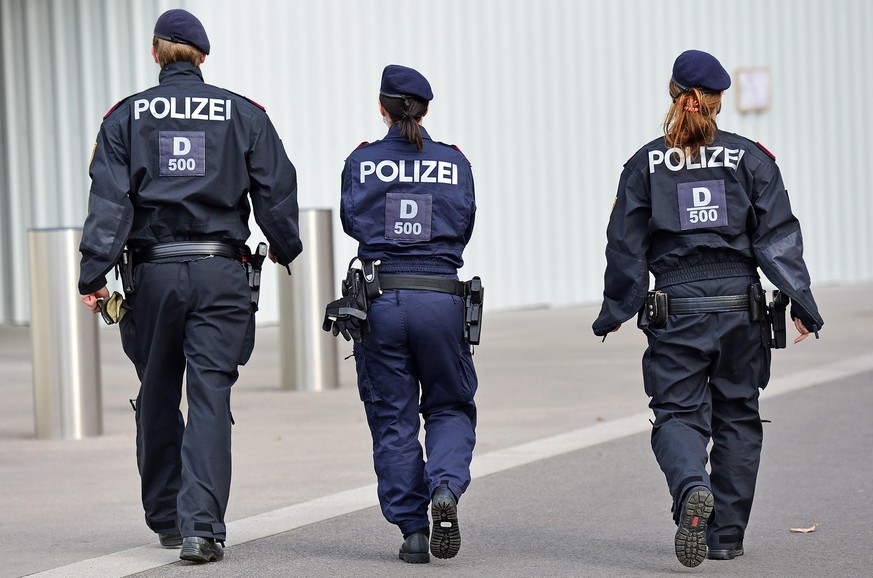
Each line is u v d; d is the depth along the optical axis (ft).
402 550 49.88
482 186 168.25
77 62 151.43
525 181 172.65
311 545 53.01
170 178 49.19
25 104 156.25
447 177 49.65
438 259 49.55
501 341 136.26
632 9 184.34
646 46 186.39
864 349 122.52
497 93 169.48
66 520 59.21
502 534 54.95
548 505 60.70
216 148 49.47
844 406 89.15
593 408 91.45
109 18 148.56
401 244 49.19
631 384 103.65
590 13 179.42
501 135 170.09
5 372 118.01
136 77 147.43
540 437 79.61
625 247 49.01
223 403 49.75
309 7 152.25
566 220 177.47
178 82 49.80
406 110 49.88
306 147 152.56
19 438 82.12
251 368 117.19
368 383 50.16
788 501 60.95
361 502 61.62
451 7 164.66
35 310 81.41
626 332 143.95
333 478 68.23
